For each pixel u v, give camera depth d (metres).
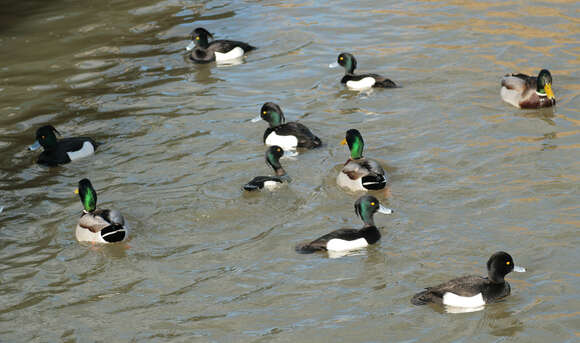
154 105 18.81
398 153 15.84
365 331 10.42
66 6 26.64
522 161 15.12
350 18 24.42
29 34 23.95
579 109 17.36
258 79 20.25
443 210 13.52
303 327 10.59
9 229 13.61
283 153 14.89
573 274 11.41
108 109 18.69
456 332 10.29
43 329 10.83
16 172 15.87
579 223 12.76
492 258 10.80
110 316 11.08
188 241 13.00
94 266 12.38
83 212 13.38
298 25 24.02
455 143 16.11
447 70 19.95
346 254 12.33
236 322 10.80
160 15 25.50
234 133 17.19
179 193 14.60
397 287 11.38
